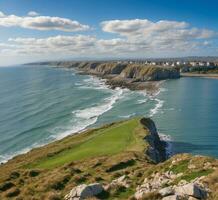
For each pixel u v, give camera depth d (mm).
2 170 52594
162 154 68750
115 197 21734
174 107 126375
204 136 83562
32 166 48844
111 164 37844
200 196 18031
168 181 23953
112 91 184000
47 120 109812
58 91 188375
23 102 149750
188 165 26891
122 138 59375
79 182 28578
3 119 113875
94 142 58438
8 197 26719
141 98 152500
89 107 132125
